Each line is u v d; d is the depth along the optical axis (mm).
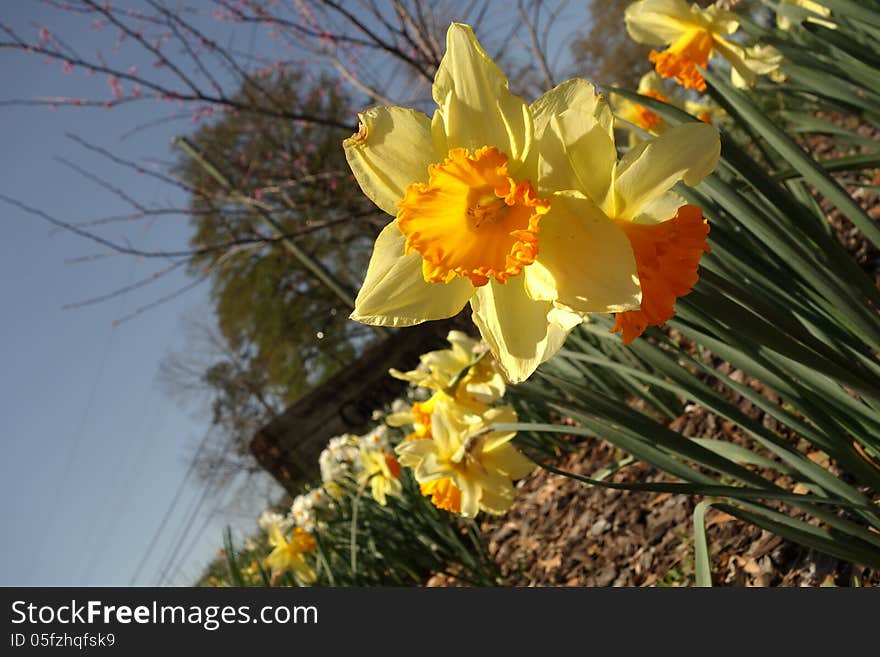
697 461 349
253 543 1263
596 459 729
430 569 844
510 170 240
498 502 473
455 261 244
